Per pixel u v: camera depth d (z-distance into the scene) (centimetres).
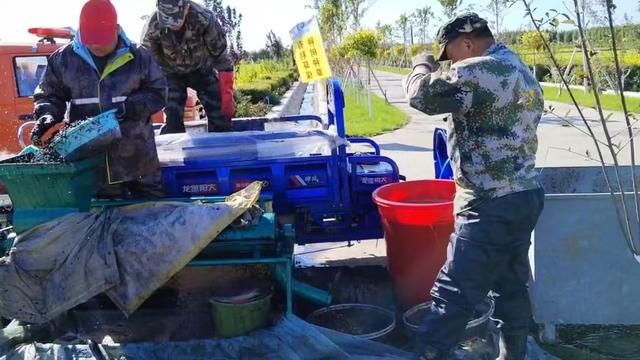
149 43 504
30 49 763
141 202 383
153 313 386
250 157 438
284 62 4294
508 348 331
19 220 362
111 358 331
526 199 299
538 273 370
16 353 334
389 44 3606
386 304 429
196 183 437
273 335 342
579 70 564
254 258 362
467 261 300
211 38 511
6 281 345
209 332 374
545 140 1175
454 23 312
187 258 344
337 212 450
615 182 451
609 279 368
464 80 289
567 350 367
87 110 390
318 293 391
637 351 365
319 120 586
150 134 403
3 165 350
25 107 765
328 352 333
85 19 368
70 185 362
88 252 347
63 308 344
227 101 546
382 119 1627
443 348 307
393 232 393
